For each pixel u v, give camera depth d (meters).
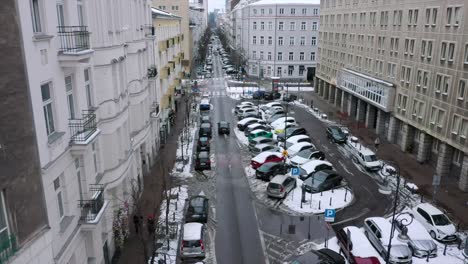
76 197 14.38
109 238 18.61
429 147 33.38
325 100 62.88
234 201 26.27
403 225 20.33
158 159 33.66
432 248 19.92
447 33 29.83
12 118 9.60
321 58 64.25
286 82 79.44
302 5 78.88
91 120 14.89
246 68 88.81
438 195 27.58
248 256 19.91
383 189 28.17
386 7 40.44
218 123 43.75
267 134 39.16
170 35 45.53
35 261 10.45
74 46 13.73
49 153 11.63
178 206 25.00
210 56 128.00
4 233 9.46
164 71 38.50
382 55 41.50
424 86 33.25
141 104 25.83
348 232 18.88
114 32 19.48
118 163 20.09
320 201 26.20
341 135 39.97
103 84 18.44
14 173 9.69
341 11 54.06
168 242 19.69
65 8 13.61
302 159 32.50
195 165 31.78
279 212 24.83
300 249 20.62
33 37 10.62
